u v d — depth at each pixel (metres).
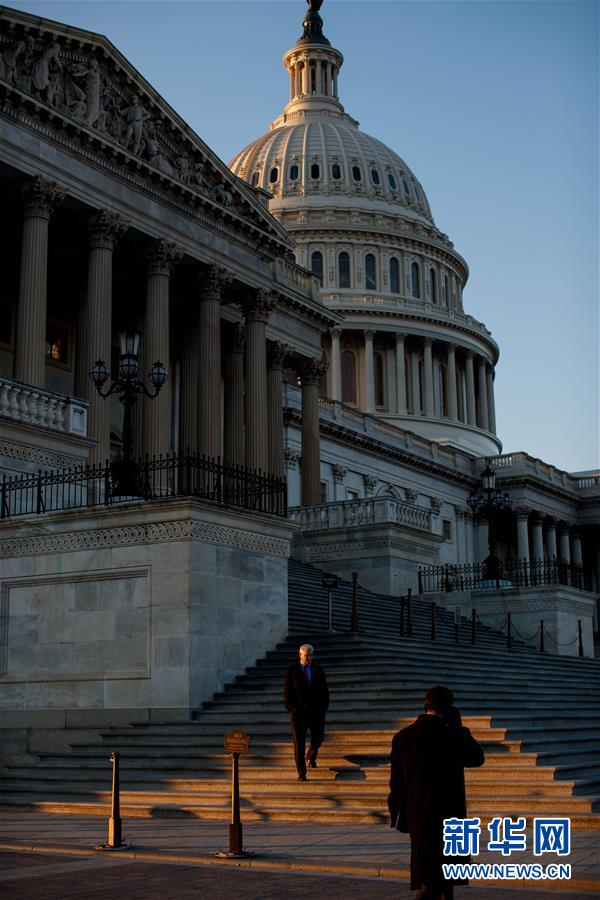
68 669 27.50
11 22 43.22
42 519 28.47
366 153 147.88
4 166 42.50
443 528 100.81
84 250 50.28
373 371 131.00
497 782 20.28
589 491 115.12
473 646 36.44
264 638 29.05
